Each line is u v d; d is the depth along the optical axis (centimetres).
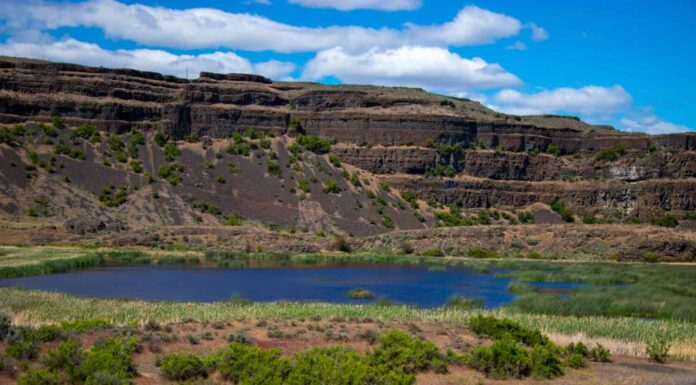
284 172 19262
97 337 3725
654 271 9769
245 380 3059
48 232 13012
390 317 5025
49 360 3098
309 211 17738
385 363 3466
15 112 19412
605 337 4603
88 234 13412
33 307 5019
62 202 15462
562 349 4009
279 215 17300
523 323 4975
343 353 3472
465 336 4366
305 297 6831
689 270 10044
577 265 10706
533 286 7962
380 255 12394
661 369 3797
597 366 3850
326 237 15725
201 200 17050
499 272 9744
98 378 2892
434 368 3547
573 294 6638
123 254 10944
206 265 10056
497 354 3609
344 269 10031
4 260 9175
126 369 3136
